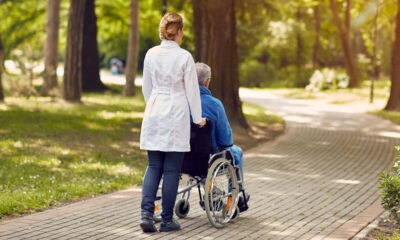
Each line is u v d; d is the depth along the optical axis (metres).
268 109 29.84
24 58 28.52
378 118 26.17
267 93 45.91
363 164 13.25
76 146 14.57
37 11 40.66
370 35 55.81
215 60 18.45
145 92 7.29
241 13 35.47
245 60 56.44
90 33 34.59
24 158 12.36
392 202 7.01
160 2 41.00
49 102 26.17
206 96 7.44
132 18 32.66
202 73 7.51
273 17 50.53
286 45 56.28
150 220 7.01
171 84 7.07
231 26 18.55
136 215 7.83
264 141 17.00
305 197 9.35
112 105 26.36
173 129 7.02
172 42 7.16
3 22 40.91
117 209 8.15
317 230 7.31
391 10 30.61
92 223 7.35
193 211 8.12
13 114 20.75
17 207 7.97
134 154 13.78
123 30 42.25
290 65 57.16
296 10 58.56
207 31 18.58
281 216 8.02
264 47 57.03
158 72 7.09
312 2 42.50
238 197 7.65
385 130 21.23
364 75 56.03
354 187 10.37
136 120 20.98
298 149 15.45
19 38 40.44
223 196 7.46
